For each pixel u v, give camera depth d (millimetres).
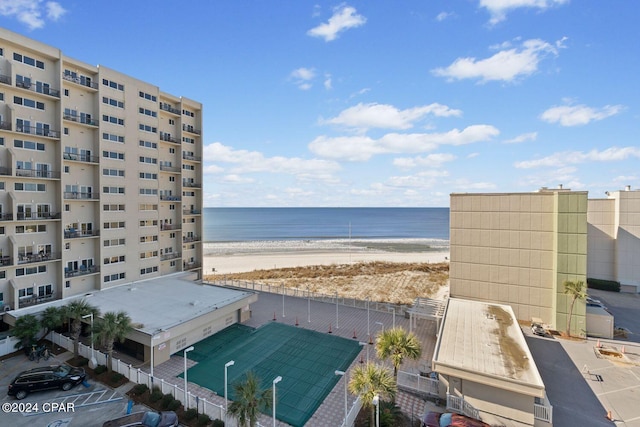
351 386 18484
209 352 28938
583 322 31062
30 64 31859
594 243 49094
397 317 38656
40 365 25828
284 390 23172
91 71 36656
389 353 22266
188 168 50312
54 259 33125
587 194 30828
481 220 35781
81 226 36281
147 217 43094
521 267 34219
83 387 22766
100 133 37219
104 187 37969
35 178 31781
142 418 18172
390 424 18203
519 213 34219
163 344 27078
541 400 19438
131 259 41062
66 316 27438
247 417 15961
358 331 34062
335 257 90750
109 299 34438
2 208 30172
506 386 18375
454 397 20156
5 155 30203
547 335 31484
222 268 76688
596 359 26938
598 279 48469
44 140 33062
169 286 39938
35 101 32312
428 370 25406
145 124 42656
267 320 37219
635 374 24609
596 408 20609
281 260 86312
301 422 19750
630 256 46406
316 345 30625
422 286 57375
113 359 24750
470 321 27047
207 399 21875
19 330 26438
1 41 29766
